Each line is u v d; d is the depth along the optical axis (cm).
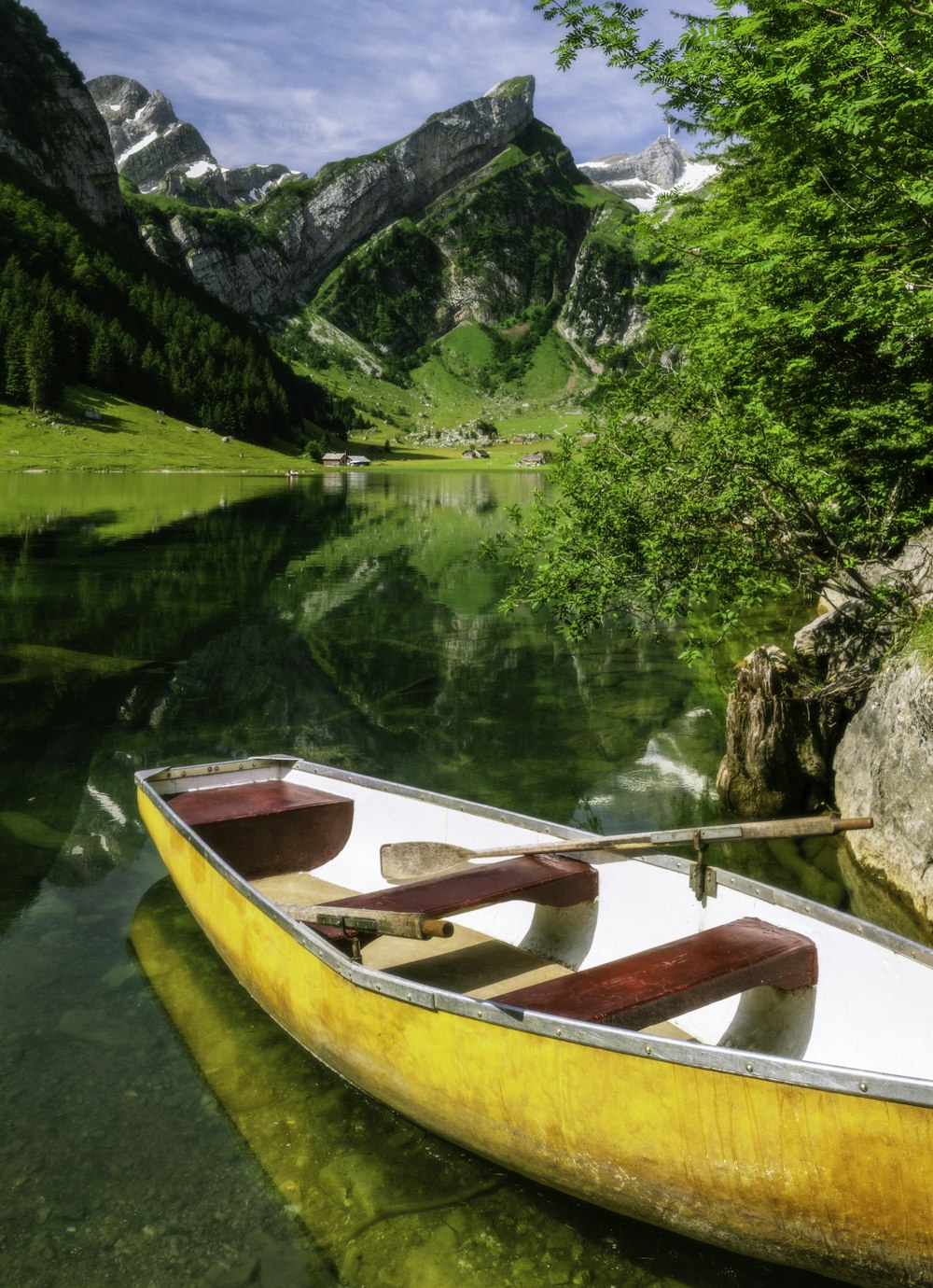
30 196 18438
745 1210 340
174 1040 520
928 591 835
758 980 413
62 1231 385
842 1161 316
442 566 2722
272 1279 363
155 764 1032
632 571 953
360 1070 448
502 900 497
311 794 697
